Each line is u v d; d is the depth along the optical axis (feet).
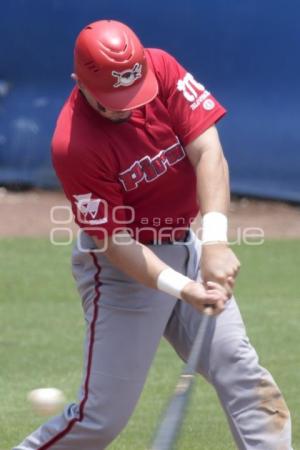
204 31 157.17
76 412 52.34
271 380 52.85
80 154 48.98
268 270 123.75
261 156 158.30
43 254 132.16
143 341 52.42
